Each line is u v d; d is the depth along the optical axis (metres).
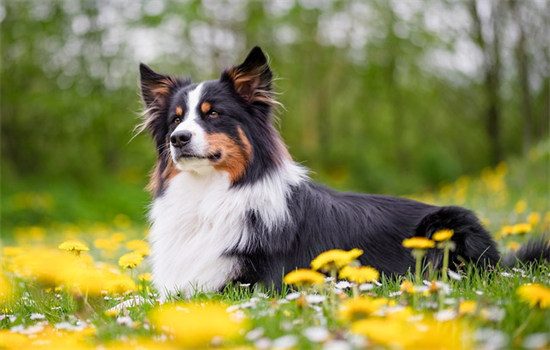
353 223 4.47
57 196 17.20
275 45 22.22
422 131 27.17
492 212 9.38
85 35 19.48
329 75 24.50
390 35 23.11
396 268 4.39
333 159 25.30
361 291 3.72
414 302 2.96
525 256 4.62
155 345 2.41
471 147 27.55
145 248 4.54
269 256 4.11
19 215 15.60
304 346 2.45
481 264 4.34
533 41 22.52
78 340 2.77
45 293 4.37
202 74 20.20
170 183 4.61
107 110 19.92
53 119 19.92
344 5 22.22
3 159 19.58
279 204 4.27
